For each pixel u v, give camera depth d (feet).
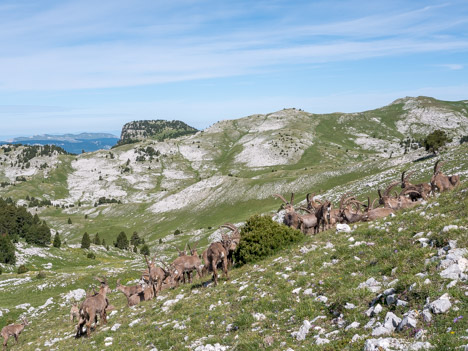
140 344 38.27
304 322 28.94
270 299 37.27
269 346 27.91
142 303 62.03
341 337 25.40
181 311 44.04
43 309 120.88
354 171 515.09
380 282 31.60
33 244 344.08
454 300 23.29
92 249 393.91
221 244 51.19
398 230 43.55
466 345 18.62
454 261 27.73
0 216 371.15
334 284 34.94
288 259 49.60
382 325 24.18
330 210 62.49
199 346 31.76
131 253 421.59
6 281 197.88
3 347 74.84
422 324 22.35
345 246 44.57
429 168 276.82
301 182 557.74
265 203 557.33
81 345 46.55
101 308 54.29
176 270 61.46
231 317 36.50
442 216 41.45
